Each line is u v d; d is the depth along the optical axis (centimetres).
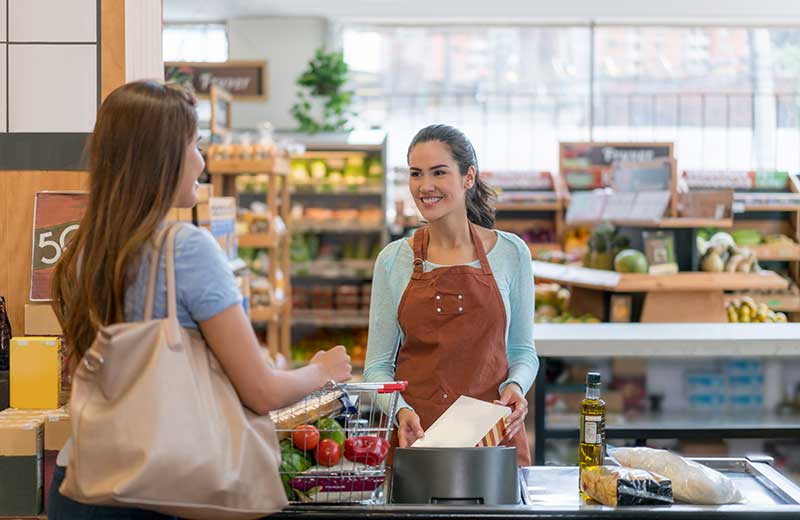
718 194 609
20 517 260
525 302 290
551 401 473
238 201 952
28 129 322
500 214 973
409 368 284
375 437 219
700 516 213
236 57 1127
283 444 216
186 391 186
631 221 597
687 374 473
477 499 219
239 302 197
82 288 195
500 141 1187
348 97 1022
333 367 216
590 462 237
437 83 1184
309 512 211
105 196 194
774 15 1120
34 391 279
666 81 1173
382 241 976
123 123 193
